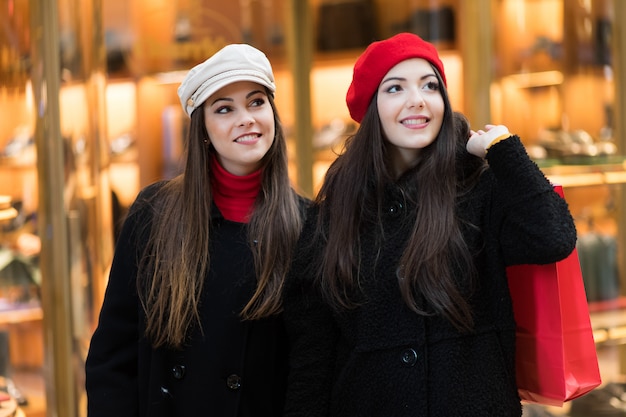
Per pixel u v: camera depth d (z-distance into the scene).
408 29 4.43
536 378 2.35
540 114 4.11
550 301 2.29
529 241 2.18
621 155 4.20
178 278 2.38
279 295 2.41
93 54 3.82
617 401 4.05
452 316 2.22
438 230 2.23
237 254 2.45
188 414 2.43
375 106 2.36
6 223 3.59
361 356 2.28
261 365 2.46
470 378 2.22
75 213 3.66
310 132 4.93
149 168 4.17
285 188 2.50
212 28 4.34
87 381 2.51
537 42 4.10
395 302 2.27
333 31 4.91
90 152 3.80
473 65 3.99
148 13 4.13
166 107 4.20
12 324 3.61
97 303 3.80
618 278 4.19
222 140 2.42
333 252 2.33
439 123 2.32
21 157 3.56
